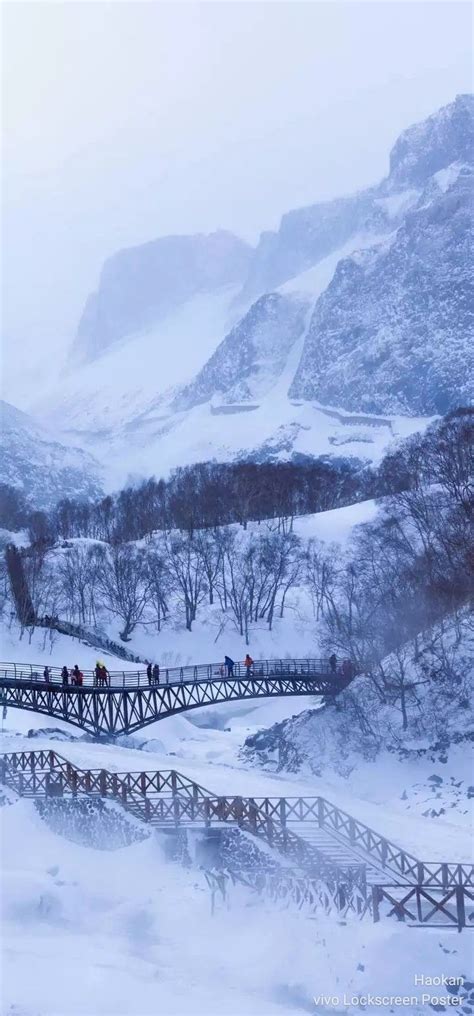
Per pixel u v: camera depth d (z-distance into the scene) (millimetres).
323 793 85188
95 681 113875
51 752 68562
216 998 42500
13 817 64562
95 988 42750
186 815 64312
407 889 54344
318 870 54594
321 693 111250
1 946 47594
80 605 192375
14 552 194625
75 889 54750
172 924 51375
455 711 98812
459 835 73625
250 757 106750
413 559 155500
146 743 110312
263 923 49844
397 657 106688
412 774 93938
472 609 112938
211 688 115562
